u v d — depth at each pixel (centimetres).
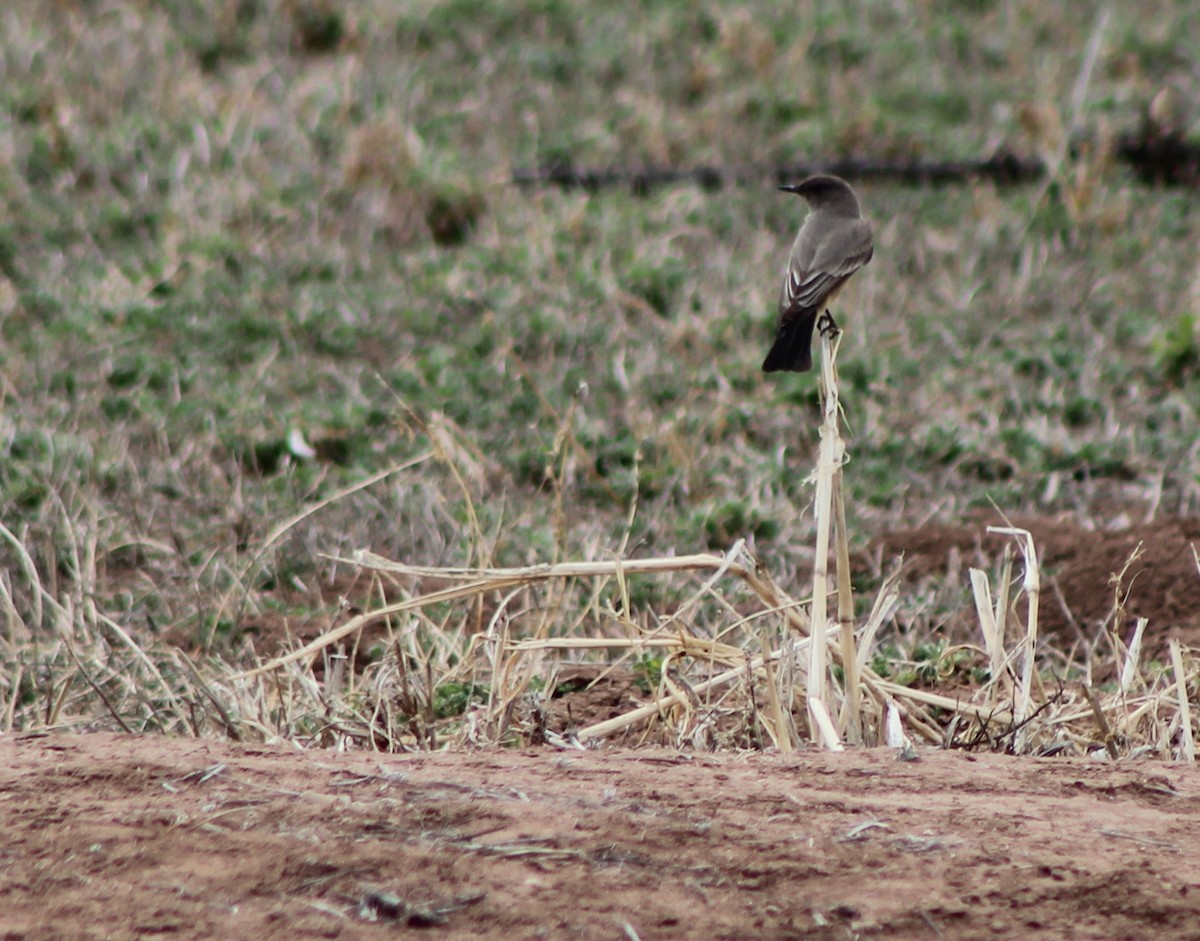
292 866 564
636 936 525
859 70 2614
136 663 962
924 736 847
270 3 2567
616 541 1265
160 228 1914
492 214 2028
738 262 1936
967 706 848
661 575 1212
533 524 1318
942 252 2000
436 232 2009
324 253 1888
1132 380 1698
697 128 2369
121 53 2356
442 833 593
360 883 554
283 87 2331
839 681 926
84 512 1299
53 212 1942
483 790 634
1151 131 2334
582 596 1144
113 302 1734
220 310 1744
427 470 1432
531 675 891
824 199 1136
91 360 1614
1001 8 2852
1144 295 1912
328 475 1432
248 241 1897
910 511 1412
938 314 1836
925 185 2238
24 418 1474
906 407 1616
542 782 652
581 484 1429
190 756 666
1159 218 2134
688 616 1067
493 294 1809
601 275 1859
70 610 1037
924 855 586
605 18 2717
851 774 679
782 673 824
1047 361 1719
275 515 1326
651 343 1712
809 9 2792
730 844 590
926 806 634
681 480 1435
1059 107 2427
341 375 1622
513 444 1496
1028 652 835
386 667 934
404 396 1591
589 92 2459
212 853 572
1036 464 1494
